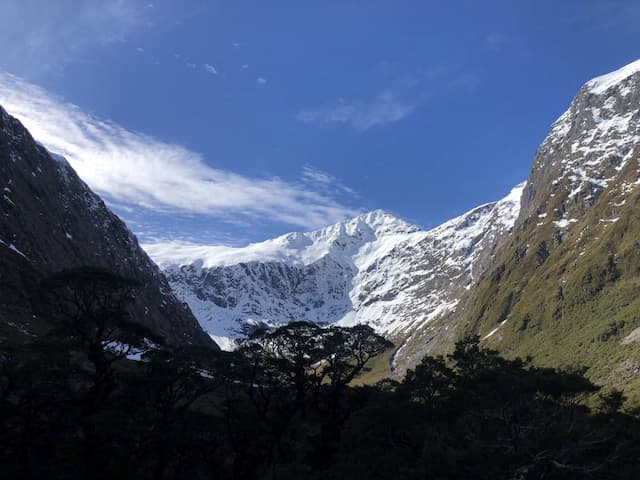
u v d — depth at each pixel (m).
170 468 83.38
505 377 67.50
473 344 84.12
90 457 68.81
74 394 76.06
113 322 80.81
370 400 81.44
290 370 88.06
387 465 62.59
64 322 77.44
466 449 60.16
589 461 58.69
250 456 81.44
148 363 83.00
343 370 89.81
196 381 85.62
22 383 66.50
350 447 68.75
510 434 60.81
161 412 79.88
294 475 73.00
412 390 78.50
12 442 67.12
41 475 67.00
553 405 65.50
